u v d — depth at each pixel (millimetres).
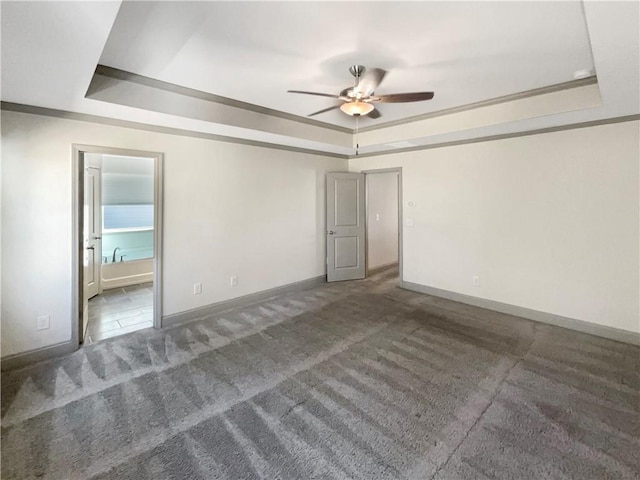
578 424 2105
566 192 3635
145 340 3371
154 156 3561
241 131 3854
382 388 2516
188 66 2697
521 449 1903
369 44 2352
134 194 6109
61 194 3004
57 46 1737
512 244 4074
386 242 6910
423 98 2678
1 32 1587
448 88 3203
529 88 3197
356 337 3434
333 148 4992
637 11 1482
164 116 3186
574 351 3125
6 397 2391
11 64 1964
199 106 3322
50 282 2988
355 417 2188
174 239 3775
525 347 3207
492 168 4188
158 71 2791
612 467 1771
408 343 3293
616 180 3326
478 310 4254
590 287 3535
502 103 3500
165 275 3727
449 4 1881
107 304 4555
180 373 2734
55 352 3025
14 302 2824
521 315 4035
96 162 4898
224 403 2338
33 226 2885
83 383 2582
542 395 2418
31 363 2891
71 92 2479
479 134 4062
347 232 5715
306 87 3174
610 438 1982
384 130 4586
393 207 7078
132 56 2512
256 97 3459
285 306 4414
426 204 4891
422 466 1792
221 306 4238
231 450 1905
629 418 2158
